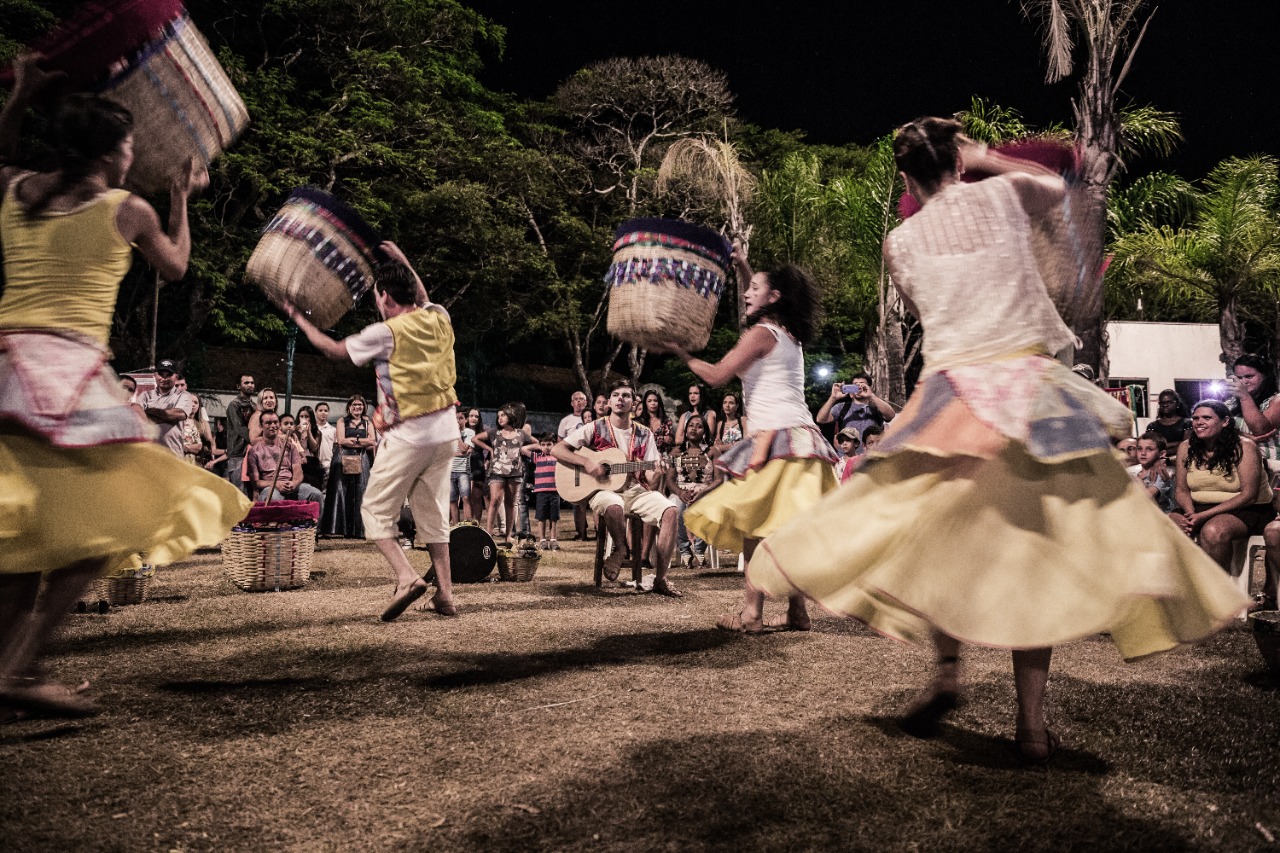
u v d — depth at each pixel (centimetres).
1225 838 207
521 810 221
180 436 733
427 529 498
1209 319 2075
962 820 216
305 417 1107
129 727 285
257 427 984
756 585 247
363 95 2069
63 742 269
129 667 368
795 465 418
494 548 684
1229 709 310
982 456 223
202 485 284
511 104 2684
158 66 278
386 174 2181
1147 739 276
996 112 1459
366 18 2086
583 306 2692
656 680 349
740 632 452
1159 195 1905
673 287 382
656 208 2362
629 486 646
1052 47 988
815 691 333
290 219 404
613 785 236
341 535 1119
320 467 1096
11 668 248
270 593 591
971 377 233
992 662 382
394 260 479
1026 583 216
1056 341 240
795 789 234
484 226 2261
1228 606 214
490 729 285
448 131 2234
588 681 347
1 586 265
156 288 1802
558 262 2633
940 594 219
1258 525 501
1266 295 1889
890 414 594
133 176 292
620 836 208
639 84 2695
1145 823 215
